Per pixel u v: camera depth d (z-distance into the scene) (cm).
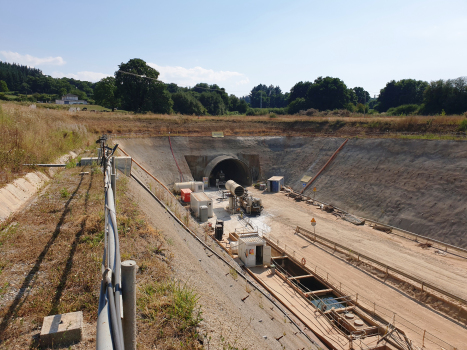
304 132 5288
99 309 330
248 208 3288
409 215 2758
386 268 2003
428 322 1570
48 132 2230
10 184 1190
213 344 663
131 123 4859
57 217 1059
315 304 1712
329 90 9600
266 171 4816
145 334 634
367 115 6662
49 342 536
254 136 5172
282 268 2175
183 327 674
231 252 2280
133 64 7338
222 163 5316
